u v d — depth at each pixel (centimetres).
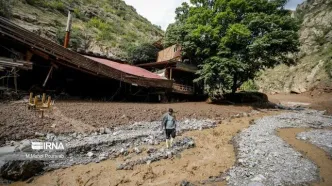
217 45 2705
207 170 854
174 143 1130
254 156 982
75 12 4678
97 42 3881
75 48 3272
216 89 3064
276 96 4766
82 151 933
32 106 1176
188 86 3172
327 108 2936
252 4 2780
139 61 3603
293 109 2881
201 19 2825
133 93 2600
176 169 857
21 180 705
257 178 758
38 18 3419
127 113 1667
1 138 905
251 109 2547
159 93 2692
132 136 1148
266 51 2433
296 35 2506
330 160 978
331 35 5544
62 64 1897
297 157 978
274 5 2722
